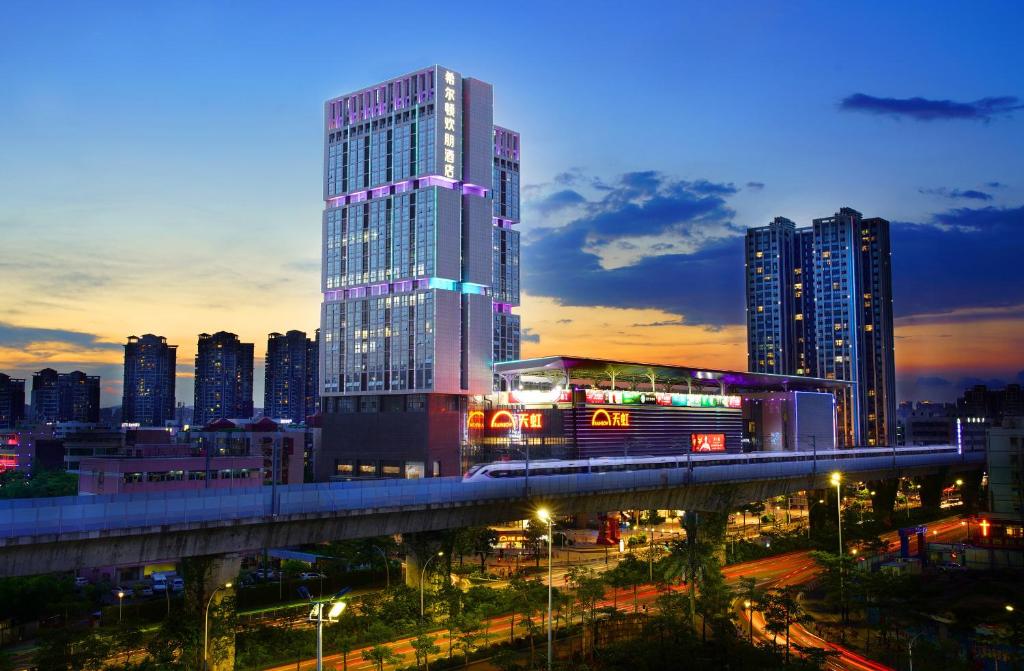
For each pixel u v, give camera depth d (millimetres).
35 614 119438
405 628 104562
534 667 84688
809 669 81688
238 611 112625
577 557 169875
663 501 143375
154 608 119250
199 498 87875
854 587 114062
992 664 87312
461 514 114250
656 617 100125
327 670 90000
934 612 109500
